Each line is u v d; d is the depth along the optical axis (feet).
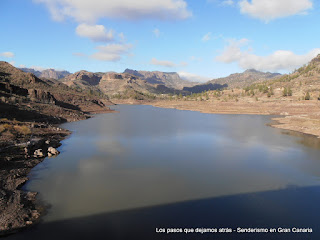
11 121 175.52
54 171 99.60
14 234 55.06
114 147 145.89
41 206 68.80
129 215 64.54
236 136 189.78
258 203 72.79
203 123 280.72
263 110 448.24
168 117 361.92
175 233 56.24
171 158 122.42
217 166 109.40
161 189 82.43
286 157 125.70
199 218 63.46
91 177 93.04
